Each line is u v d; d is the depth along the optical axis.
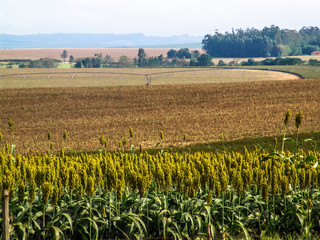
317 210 16.95
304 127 69.06
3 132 77.19
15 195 16.31
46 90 137.50
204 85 140.88
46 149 60.12
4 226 11.53
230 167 18.38
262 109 93.06
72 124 85.00
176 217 16.16
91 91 134.25
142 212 16.56
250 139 60.97
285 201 17.47
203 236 15.63
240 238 16.30
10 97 124.81
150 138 66.44
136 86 144.50
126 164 18.47
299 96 110.19
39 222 15.66
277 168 17.94
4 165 17.52
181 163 19.16
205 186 16.53
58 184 14.72
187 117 87.44
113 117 92.12
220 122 79.06
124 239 15.72
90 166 16.80
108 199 16.58
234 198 17.34
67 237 15.67
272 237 16.23
